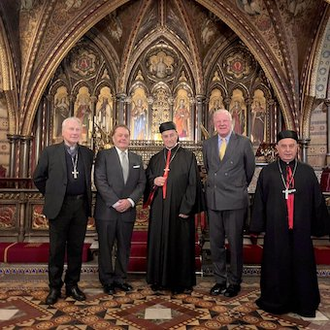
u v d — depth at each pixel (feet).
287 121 32.76
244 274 14.96
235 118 35.86
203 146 13.11
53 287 11.61
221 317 10.40
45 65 31.86
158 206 12.76
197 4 32.63
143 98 36.11
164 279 12.20
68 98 35.53
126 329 9.56
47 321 10.05
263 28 31.22
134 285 13.44
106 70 36.06
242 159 12.28
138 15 32.71
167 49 36.42
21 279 14.26
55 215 11.30
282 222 10.82
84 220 11.94
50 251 11.64
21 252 16.01
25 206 18.75
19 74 31.42
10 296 12.14
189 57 35.45
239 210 12.15
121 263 12.75
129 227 12.63
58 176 11.46
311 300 10.44
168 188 12.65
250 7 30.22
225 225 12.36
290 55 31.60
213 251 12.57
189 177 12.75
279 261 10.75
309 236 10.75
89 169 12.04
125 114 35.35
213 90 36.42
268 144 26.71
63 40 31.45
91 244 16.93
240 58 36.27
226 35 35.37
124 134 12.62
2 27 28.58
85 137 35.37
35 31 30.45
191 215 12.74
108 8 30.76
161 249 12.50
